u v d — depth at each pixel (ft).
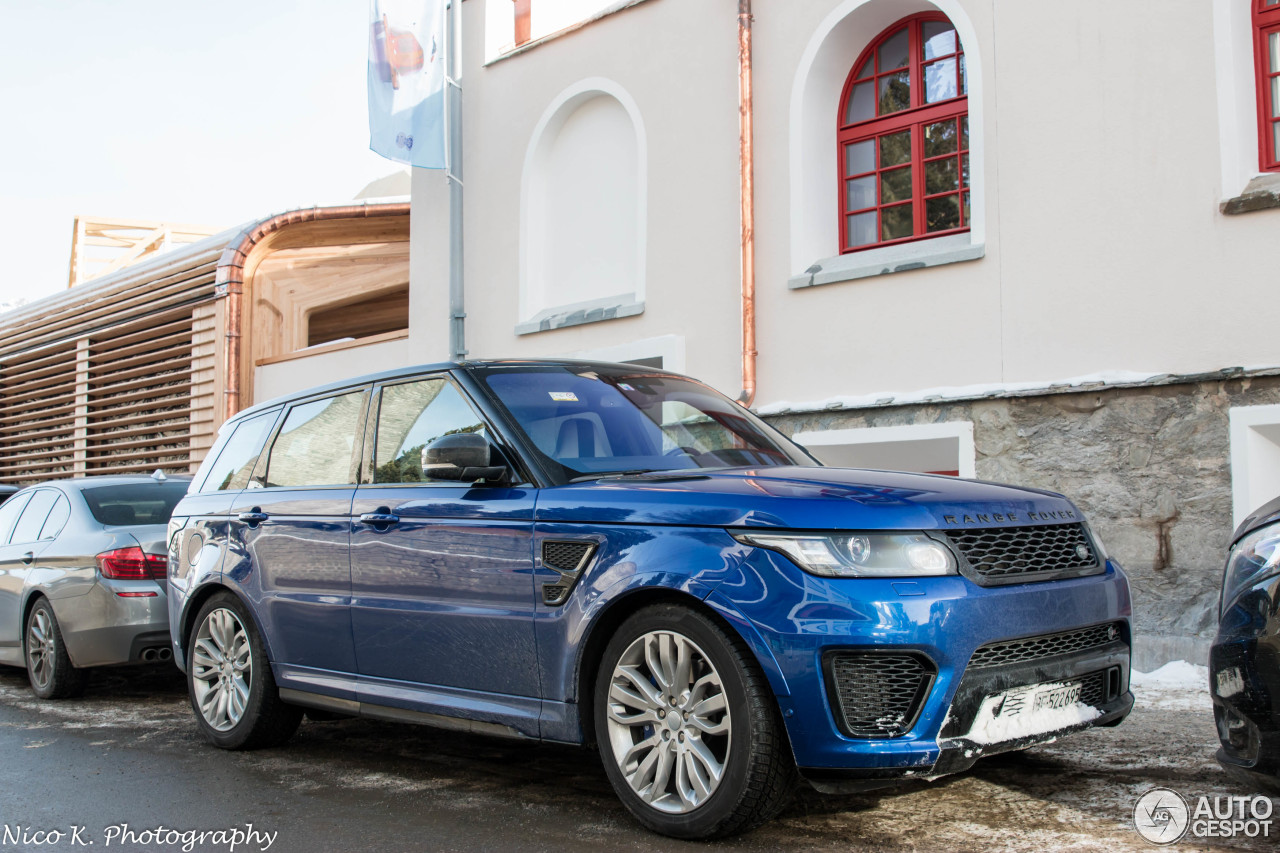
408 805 13.65
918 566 10.82
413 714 14.46
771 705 10.97
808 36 30.55
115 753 17.60
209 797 14.43
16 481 68.03
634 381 16.16
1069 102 25.52
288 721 17.29
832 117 31.58
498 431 14.08
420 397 15.58
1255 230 22.79
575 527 12.57
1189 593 23.24
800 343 30.12
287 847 12.10
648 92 34.53
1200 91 23.66
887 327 28.40
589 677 12.58
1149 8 24.39
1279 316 22.43
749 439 15.70
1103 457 24.57
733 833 11.38
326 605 15.66
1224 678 10.45
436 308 41.47
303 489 16.74
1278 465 22.74
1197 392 23.36
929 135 30.12
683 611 11.55
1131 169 24.53
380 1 39.63
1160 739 15.74
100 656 22.29
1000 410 26.14
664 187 33.83
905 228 30.37
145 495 25.40
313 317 55.52
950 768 10.70
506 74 39.40
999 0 26.73
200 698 18.08
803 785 13.60
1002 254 26.43
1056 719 11.59
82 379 61.72
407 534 14.52
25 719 21.30
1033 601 11.36
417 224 42.39
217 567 17.84
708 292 32.50
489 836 12.14
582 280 37.32
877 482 12.19
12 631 25.05
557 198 38.24
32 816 13.75
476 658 13.53
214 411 51.34
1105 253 24.82
